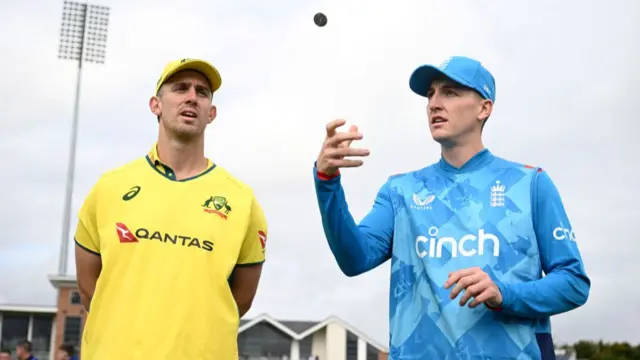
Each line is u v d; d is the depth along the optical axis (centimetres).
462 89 422
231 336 418
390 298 418
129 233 415
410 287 408
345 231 398
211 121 467
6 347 4025
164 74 444
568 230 400
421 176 436
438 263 400
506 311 371
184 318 403
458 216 407
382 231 429
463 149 424
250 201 446
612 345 9075
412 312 402
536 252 398
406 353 396
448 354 382
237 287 452
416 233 413
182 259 412
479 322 382
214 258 419
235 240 429
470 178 418
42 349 4066
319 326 4341
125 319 400
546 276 384
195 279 411
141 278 407
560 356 4356
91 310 412
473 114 422
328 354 4334
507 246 395
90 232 432
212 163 457
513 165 420
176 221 421
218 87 459
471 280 355
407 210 423
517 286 372
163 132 445
